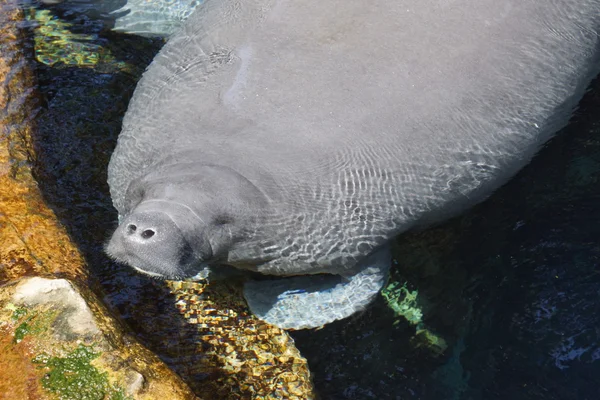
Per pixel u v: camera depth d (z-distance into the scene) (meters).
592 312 5.39
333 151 5.17
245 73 5.43
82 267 4.56
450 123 5.44
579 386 5.01
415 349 5.18
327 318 5.21
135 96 5.75
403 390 4.96
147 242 4.47
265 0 5.90
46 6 7.05
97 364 3.80
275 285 5.32
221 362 4.69
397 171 5.29
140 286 5.00
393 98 5.37
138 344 4.11
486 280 5.59
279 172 5.02
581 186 6.12
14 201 4.84
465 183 5.59
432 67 5.52
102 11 7.12
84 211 5.36
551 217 5.94
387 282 5.54
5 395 3.65
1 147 5.35
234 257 5.03
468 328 5.33
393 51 5.52
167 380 3.88
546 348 5.21
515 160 5.84
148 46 6.86
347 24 5.64
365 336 5.21
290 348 4.88
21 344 3.85
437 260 5.68
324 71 5.41
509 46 5.79
